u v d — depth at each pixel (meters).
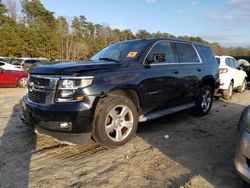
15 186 3.16
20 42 43.59
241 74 11.23
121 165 3.74
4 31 42.47
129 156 4.04
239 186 3.20
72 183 3.24
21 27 45.56
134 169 3.62
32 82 4.30
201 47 6.68
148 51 5.00
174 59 5.59
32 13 62.44
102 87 4.04
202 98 6.53
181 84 5.59
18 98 9.35
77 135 3.88
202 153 4.20
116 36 65.94
